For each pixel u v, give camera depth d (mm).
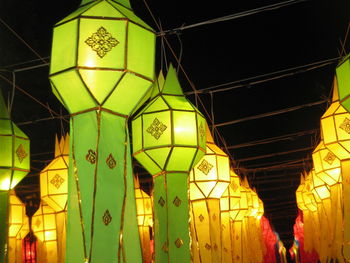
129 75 4094
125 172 4105
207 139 8430
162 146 6172
